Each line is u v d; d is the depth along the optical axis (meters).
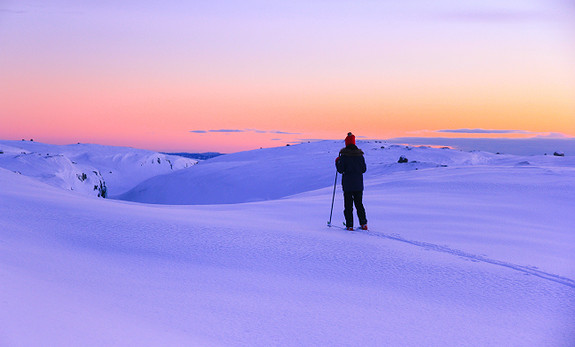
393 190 22.27
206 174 121.69
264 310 4.98
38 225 8.29
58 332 3.52
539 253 8.38
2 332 3.29
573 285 6.30
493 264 7.34
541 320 5.00
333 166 105.50
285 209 14.25
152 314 4.54
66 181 69.62
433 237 9.56
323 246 8.13
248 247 7.86
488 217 13.07
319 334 4.39
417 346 4.23
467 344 4.31
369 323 4.76
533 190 19.78
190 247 7.72
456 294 5.87
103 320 4.02
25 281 4.81
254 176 108.75
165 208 14.15
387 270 6.87
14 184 12.62
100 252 7.18
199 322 4.47
